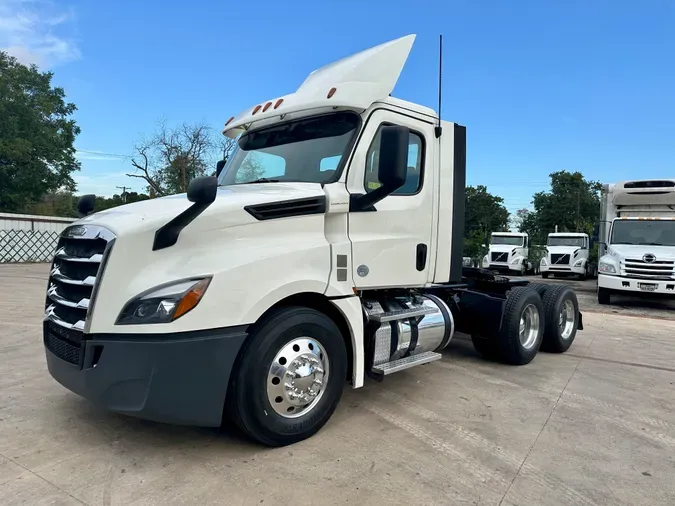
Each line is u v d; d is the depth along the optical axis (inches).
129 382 118.0
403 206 175.2
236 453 133.0
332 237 153.6
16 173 1249.4
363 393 187.8
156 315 117.5
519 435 151.3
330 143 163.5
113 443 136.9
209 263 124.8
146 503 107.3
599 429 157.9
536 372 226.2
